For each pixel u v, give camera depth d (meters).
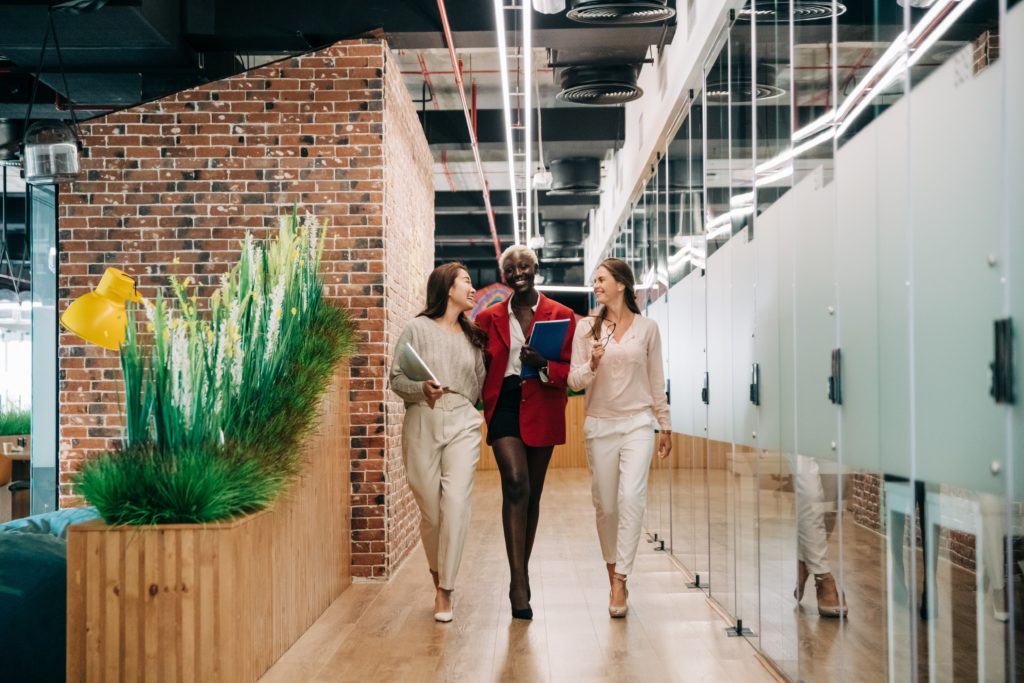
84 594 3.18
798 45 3.32
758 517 3.98
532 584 5.52
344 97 5.98
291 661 3.82
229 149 6.00
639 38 7.33
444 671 3.68
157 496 3.28
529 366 4.58
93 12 6.20
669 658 3.87
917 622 2.30
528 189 11.97
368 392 5.80
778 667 3.66
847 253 2.79
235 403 3.63
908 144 2.31
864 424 2.66
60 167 5.71
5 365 14.95
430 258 8.98
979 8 1.93
